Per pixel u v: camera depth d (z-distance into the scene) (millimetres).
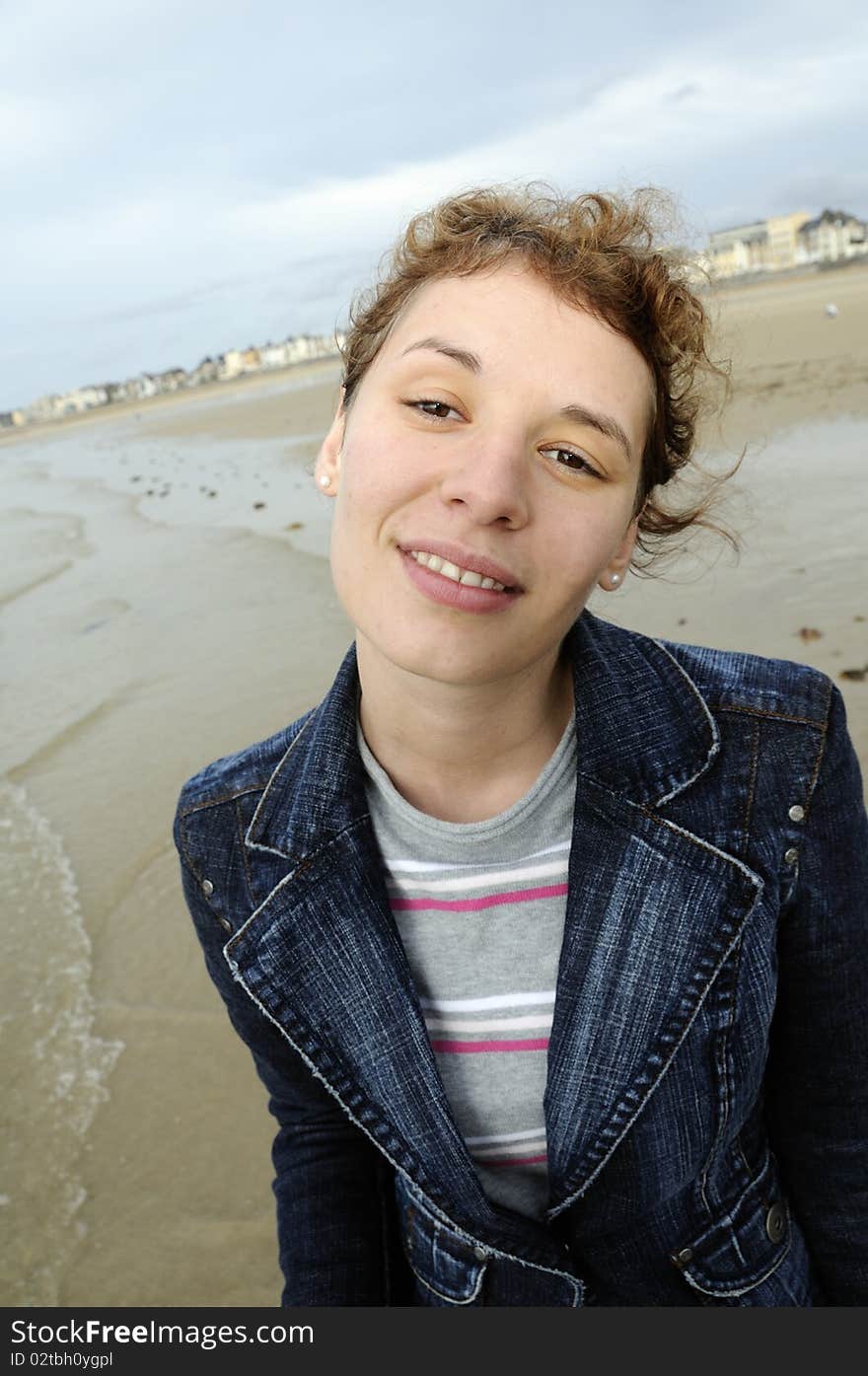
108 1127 1270
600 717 470
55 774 2289
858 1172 536
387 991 481
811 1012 514
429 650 412
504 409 398
